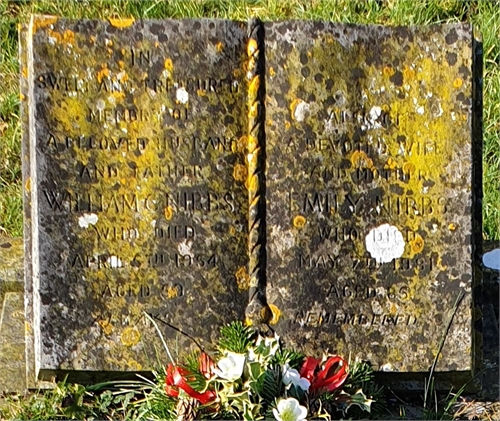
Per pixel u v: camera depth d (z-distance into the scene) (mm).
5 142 3309
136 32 2627
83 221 2648
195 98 2635
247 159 2652
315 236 2656
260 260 2660
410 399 2701
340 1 3561
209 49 2627
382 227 2658
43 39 2617
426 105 2641
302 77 2629
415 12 3533
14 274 2908
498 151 3291
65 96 2627
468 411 2664
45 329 2656
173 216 2654
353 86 2635
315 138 2641
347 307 2668
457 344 2676
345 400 2570
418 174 2652
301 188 2646
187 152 2643
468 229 2658
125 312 2668
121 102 2633
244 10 3582
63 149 2633
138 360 2670
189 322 2668
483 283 2869
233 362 2547
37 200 2637
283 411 2482
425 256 2666
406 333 2676
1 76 3455
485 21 3512
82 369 2666
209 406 2539
